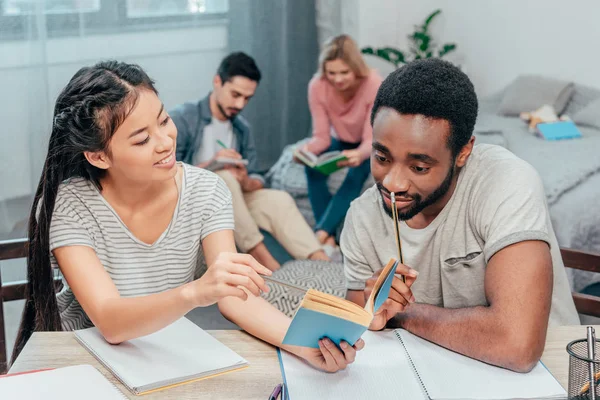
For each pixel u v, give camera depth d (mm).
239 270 1050
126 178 1301
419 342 1194
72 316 1439
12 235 3299
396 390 1043
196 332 1218
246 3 3918
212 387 1052
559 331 1232
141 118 1191
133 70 1216
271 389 1048
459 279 1288
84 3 3340
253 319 1220
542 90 3908
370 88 3209
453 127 1117
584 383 932
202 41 3787
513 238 1153
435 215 1280
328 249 3131
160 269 1386
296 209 3035
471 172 1264
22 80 3236
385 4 4492
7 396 979
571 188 2795
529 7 4199
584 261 1481
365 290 1247
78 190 1330
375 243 1338
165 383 1052
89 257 1275
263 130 4184
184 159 2955
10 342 2545
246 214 2891
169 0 3633
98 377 1041
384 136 1132
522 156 3166
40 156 3285
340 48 3170
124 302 1149
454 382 1058
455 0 4570
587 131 3521
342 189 3201
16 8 3184
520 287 1120
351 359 1084
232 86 2906
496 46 4422
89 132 1198
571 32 4012
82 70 1239
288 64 4156
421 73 1118
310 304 971
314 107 3395
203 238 1394
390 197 1160
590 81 3957
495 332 1107
